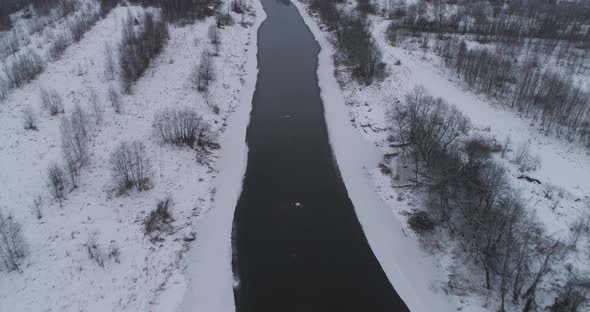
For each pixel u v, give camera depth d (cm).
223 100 7588
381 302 4156
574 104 6159
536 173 5156
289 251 4725
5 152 5412
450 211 4856
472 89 7394
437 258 4494
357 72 8331
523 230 4116
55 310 3653
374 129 6700
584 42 9244
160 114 6538
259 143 6606
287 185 5738
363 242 4859
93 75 7581
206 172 5844
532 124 6222
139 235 4597
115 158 5222
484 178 4725
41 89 6725
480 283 4100
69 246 4231
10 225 4141
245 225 5072
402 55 8844
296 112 7462
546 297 3759
